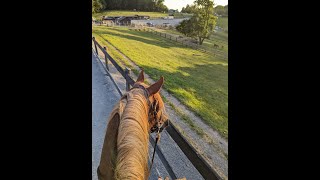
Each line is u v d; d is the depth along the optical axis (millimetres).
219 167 2979
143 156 1085
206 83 5238
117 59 6195
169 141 3557
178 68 5727
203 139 3588
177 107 4438
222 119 4188
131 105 1368
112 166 1090
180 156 3201
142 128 1249
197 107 4449
